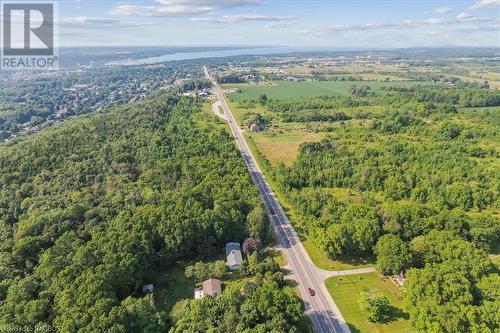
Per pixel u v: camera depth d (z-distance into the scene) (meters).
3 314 100.12
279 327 98.38
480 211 170.50
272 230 157.62
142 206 155.50
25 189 168.38
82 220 148.25
